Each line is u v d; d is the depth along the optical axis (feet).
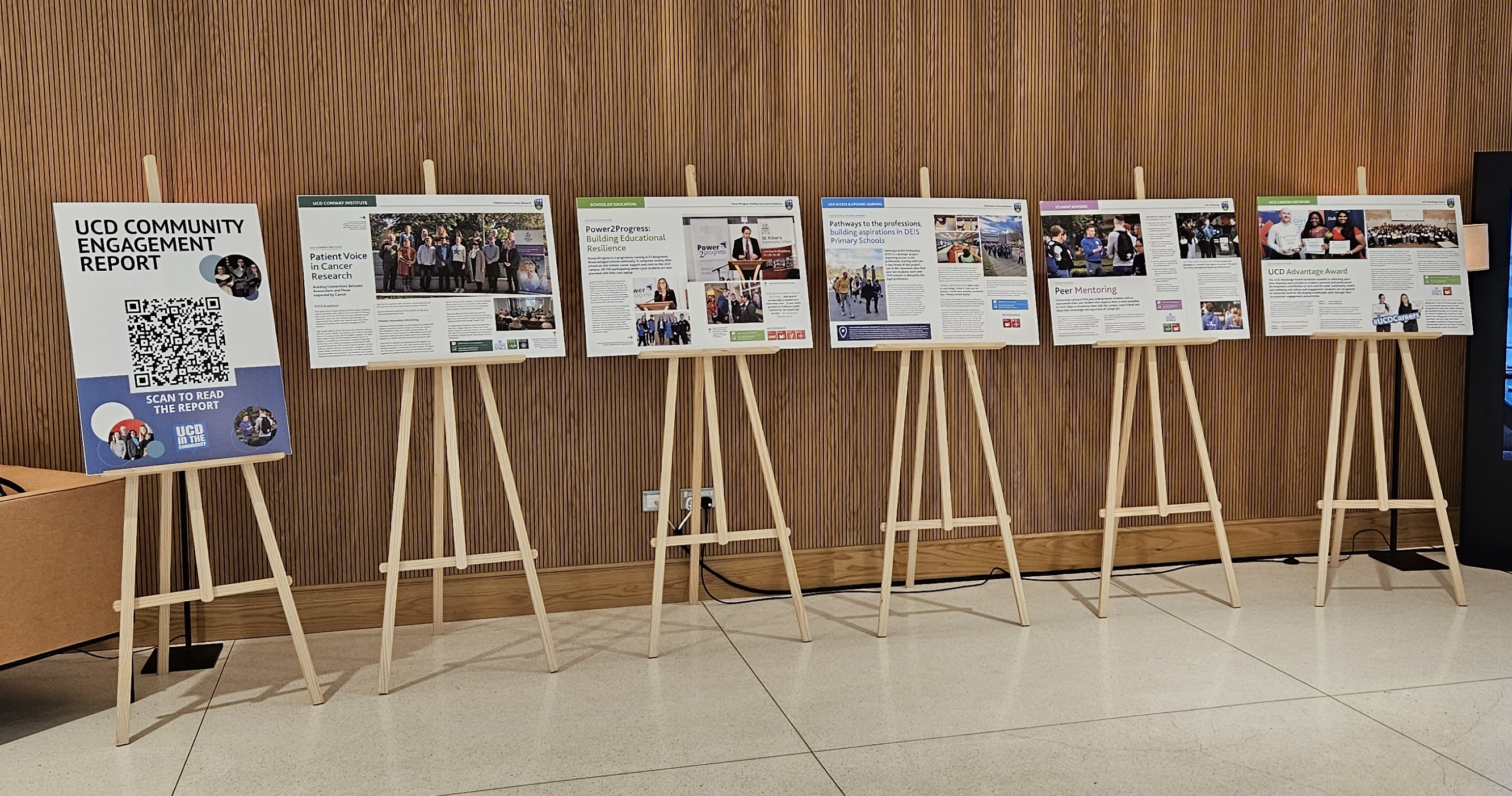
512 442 14.14
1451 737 10.25
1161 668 12.14
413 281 12.48
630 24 14.10
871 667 12.23
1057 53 15.52
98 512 11.16
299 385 13.41
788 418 15.05
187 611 12.79
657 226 13.35
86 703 11.39
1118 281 14.78
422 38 13.46
